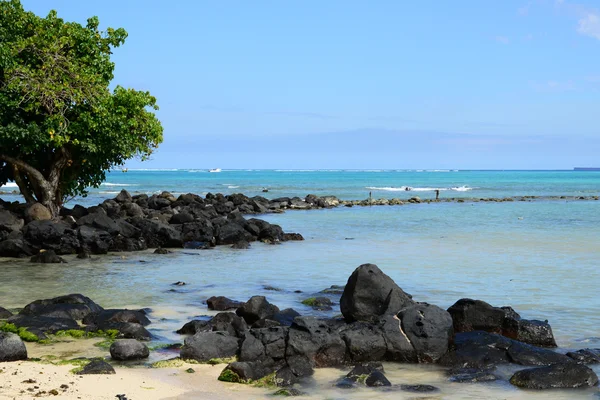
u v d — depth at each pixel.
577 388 10.90
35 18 33.03
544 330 13.58
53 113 32.31
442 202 75.69
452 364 12.15
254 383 10.98
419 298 18.59
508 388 10.93
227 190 102.62
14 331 13.80
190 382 10.94
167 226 32.06
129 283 21.05
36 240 28.02
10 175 36.25
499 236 37.22
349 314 14.23
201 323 14.12
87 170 36.28
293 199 66.44
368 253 29.41
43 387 10.11
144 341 13.60
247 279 22.03
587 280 21.78
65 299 16.28
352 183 145.50
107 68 34.66
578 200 81.62
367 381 11.08
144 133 35.47
